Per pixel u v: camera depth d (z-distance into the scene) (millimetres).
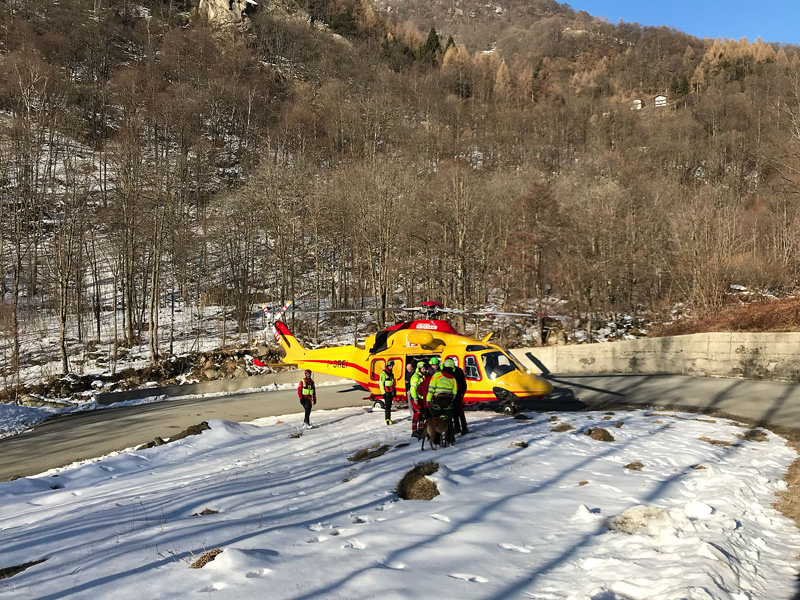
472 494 8109
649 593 4633
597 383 23594
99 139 85312
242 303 47938
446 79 161750
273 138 88438
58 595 4953
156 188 48562
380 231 47156
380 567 5320
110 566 5691
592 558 5500
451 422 11703
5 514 10281
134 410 26953
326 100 101188
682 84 174000
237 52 123938
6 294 51531
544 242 47000
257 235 60469
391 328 19219
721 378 21703
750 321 25625
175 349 41188
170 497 9516
